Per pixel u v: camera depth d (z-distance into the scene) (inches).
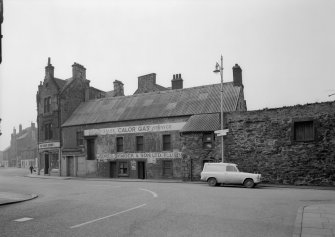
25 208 488.4
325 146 892.6
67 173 1520.7
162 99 1398.9
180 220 379.2
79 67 1691.7
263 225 353.4
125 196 615.5
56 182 1129.4
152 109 1347.2
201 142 1070.4
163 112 1289.4
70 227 346.3
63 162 1536.7
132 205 495.5
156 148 1268.5
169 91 1443.2
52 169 1585.9
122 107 1466.5
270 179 954.7
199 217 396.5
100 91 1899.6
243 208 460.4
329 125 893.2
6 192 782.5
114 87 1824.6
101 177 1398.9
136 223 364.5
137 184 941.8
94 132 1441.9
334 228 331.9
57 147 1556.3
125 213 426.6
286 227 344.2
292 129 937.5
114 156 1371.8
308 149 912.9
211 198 569.3
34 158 3599.9
